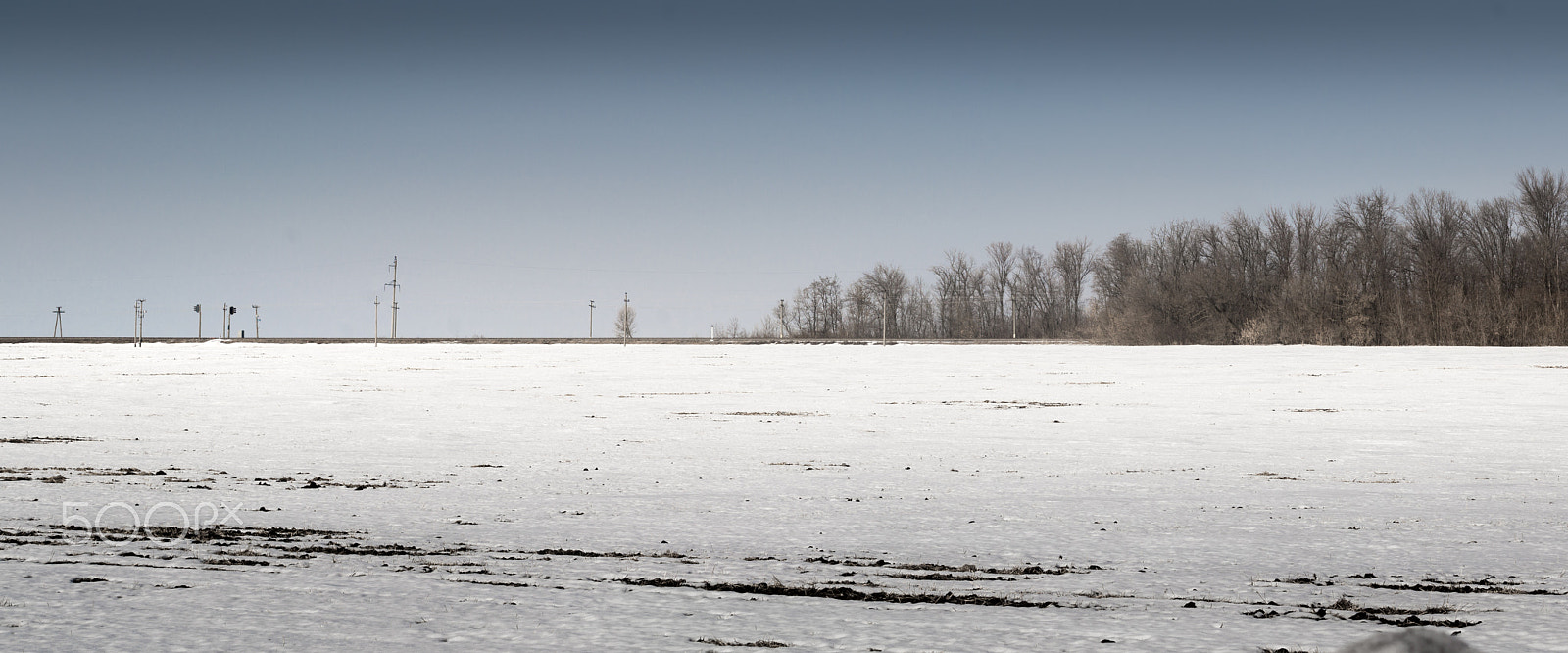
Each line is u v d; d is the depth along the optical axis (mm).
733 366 83438
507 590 11625
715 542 15750
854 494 21391
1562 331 107000
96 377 65938
